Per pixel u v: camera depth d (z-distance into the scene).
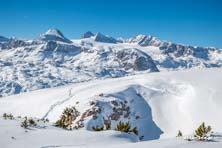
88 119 58.91
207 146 14.28
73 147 15.84
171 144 14.98
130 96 72.75
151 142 15.89
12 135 17.52
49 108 75.69
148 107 70.19
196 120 63.09
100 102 65.56
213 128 59.00
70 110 30.36
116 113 64.06
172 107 70.31
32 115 76.12
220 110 64.75
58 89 95.06
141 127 61.88
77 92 83.88
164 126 63.16
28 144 16.34
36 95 92.38
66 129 23.23
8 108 86.00
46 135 18.17
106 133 19.91
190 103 70.19
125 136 20.48
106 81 94.31
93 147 15.48
